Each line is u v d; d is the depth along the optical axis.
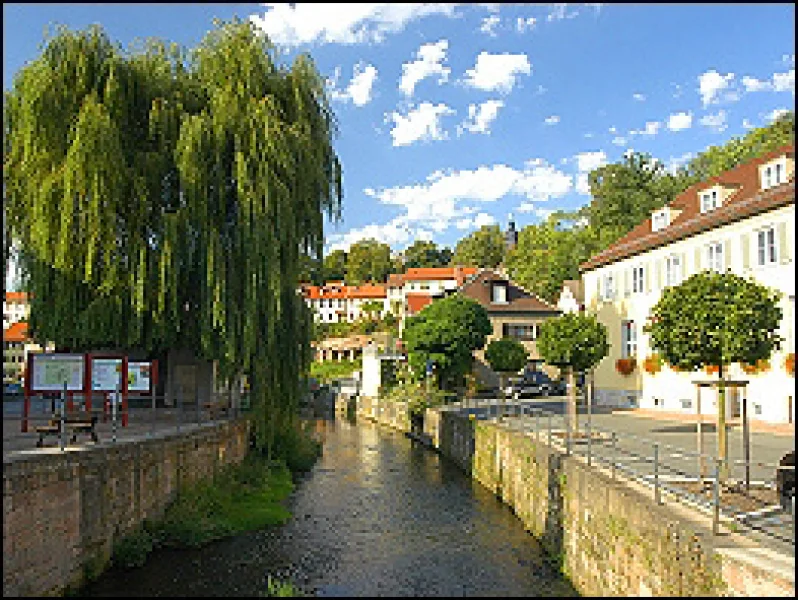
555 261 65.12
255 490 20.84
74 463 11.70
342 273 139.75
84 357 16.59
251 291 19.88
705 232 28.05
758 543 8.41
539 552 15.45
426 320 41.91
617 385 35.34
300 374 23.70
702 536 8.66
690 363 13.02
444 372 41.72
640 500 10.76
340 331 95.50
